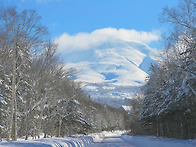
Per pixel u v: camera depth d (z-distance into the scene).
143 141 33.12
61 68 30.45
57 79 30.17
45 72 28.41
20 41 21.42
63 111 41.44
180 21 20.34
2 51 22.67
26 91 32.19
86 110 66.56
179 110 26.97
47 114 39.41
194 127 27.75
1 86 31.14
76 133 59.16
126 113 86.19
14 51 21.39
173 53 24.30
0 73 27.94
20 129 37.28
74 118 48.59
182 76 22.52
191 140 22.78
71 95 43.19
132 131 70.44
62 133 50.03
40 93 29.88
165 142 23.56
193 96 22.14
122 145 36.19
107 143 41.72
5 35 21.19
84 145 29.27
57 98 37.25
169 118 33.91
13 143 13.62
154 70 34.66
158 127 45.44
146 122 44.19
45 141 18.09
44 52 27.75
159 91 32.00
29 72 27.56
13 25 21.17
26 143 14.14
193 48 20.67
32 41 22.12
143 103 42.00
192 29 19.67
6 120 32.66
